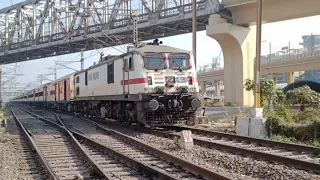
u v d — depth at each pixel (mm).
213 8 34000
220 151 12062
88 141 14797
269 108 21297
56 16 56938
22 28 68375
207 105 36719
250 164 9625
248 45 34531
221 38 34281
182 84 17766
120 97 19453
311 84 34062
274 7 31047
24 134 18031
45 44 57812
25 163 11141
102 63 23094
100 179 8703
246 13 33094
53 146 14188
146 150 12352
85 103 30062
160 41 19062
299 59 50312
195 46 22297
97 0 49406
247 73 34562
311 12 29359
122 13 46594
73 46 56594
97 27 49000
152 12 40969
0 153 12961
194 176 8656
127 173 9078
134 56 17609
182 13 37469
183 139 12461
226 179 7461
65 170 9789
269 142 12844
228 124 20484
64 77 39594
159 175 8344
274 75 56281
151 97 17125
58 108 45406
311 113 17453
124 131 18500
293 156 10859
